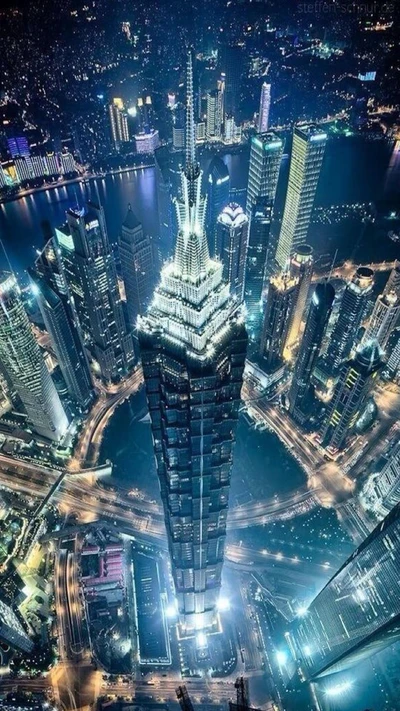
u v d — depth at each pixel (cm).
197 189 10050
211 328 11612
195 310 11138
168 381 12788
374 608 15688
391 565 14712
